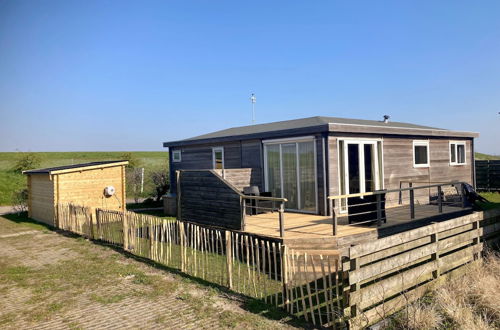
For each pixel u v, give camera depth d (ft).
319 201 35.17
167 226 27.43
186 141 51.98
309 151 36.04
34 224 48.21
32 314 18.88
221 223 31.37
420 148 45.80
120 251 31.55
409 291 18.67
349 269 15.92
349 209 29.25
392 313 17.28
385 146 40.73
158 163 121.90
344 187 35.76
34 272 26.11
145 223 29.94
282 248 18.44
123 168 51.90
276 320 17.30
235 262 27.84
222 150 46.73
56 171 45.39
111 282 23.58
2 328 17.43
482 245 24.62
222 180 31.19
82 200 47.98
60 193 46.03
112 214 34.04
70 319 18.21
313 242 25.16
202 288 21.99
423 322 16.03
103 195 49.90
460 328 15.75
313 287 22.08
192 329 16.70
